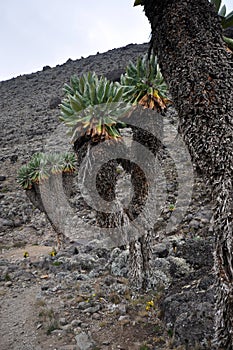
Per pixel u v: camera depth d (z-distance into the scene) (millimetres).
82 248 7934
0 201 14078
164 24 2367
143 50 47906
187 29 2289
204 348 3354
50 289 5594
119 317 4438
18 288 5902
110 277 5723
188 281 4789
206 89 2207
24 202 13797
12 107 35438
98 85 4520
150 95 4539
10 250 9562
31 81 46594
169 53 2344
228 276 2234
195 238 6980
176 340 3670
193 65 2236
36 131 24344
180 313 3957
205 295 4039
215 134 2182
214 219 2262
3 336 4215
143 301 4789
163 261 6105
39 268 7031
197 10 2328
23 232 11234
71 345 3873
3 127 28047
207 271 4859
